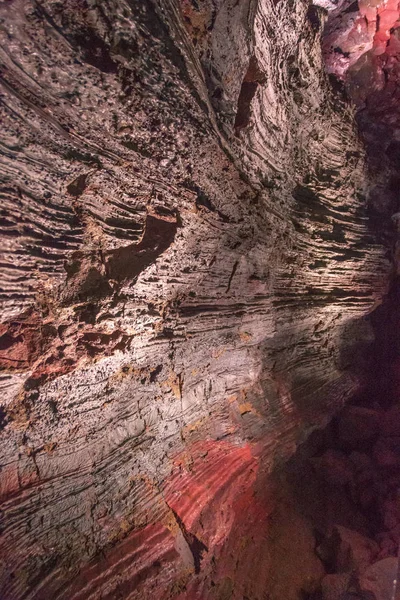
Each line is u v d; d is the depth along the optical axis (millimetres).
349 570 4832
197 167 3645
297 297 5957
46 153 2598
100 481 3756
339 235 6520
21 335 2861
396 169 7789
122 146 2984
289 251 5621
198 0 3051
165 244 3611
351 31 6629
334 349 7223
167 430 4500
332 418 7211
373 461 6559
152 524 4180
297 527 5543
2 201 2475
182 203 3686
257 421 5824
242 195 4410
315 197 6121
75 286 3084
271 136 4535
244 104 3844
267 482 5953
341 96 6203
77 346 3229
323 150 6086
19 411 2998
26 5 2131
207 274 4340
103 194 3066
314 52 4941
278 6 3861
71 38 2365
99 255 3213
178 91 3006
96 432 3666
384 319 8109
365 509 5961
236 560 4902
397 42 6914
